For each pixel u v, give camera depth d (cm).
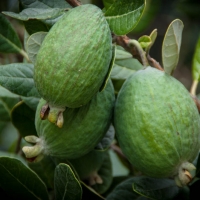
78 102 29
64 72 28
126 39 33
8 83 35
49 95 29
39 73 28
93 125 31
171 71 32
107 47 29
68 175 31
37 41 33
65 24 29
